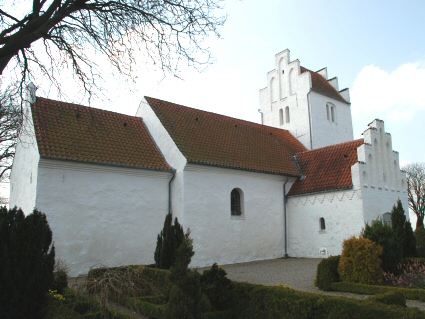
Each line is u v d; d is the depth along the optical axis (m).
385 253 11.05
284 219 19.14
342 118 27.66
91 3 7.77
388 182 18.66
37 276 5.63
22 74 8.70
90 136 14.71
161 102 18.94
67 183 12.59
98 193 13.29
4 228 5.55
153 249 14.47
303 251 18.33
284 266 15.19
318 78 28.31
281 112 27.17
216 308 7.34
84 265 12.58
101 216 13.23
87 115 15.93
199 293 5.45
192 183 15.26
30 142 13.66
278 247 18.52
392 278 10.47
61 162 12.41
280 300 6.57
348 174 17.61
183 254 5.58
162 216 14.98
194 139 17.09
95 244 12.94
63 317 5.93
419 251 15.20
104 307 6.84
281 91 27.33
